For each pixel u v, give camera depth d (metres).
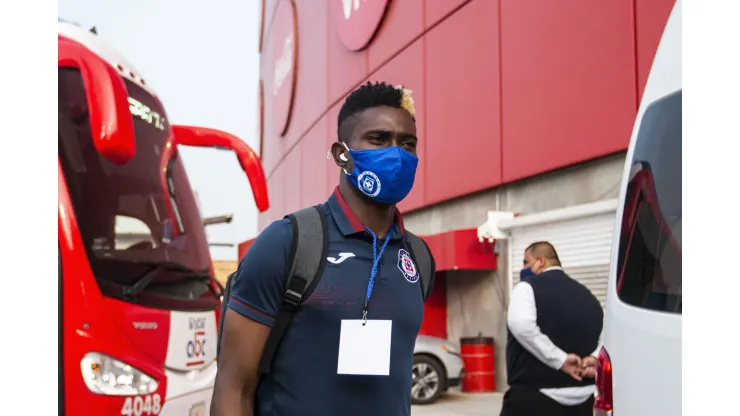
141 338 4.10
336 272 1.85
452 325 12.78
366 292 1.86
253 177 5.31
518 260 10.65
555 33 9.81
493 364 11.16
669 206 2.26
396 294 1.91
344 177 2.01
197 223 5.29
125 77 4.73
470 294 12.12
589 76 9.14
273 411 1.82
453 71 12.40
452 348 10.21
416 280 2.01
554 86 9.80
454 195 12.25
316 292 1.82
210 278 5.12
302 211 1.93
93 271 3.96
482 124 11.48
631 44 8.48
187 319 4.57
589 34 9.17
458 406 9.63
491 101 11.25
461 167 12.07
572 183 9.55
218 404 1.81
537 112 10.14
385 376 1.85
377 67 15.50
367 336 1.82
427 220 13.45
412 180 1.96
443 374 9.96
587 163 9.26
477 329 11.88
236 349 1.83
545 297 4.11
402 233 2.04
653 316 2.16
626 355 2.24
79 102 4.28
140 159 4.73
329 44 18.94
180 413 4.29
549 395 4.05
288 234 1.86
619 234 2.53
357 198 1.98
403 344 1.90
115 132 3.28
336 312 1.82
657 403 2.05
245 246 14.95
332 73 18.56
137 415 3.94
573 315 4.11
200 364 4.64
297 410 1.79
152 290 4.34
